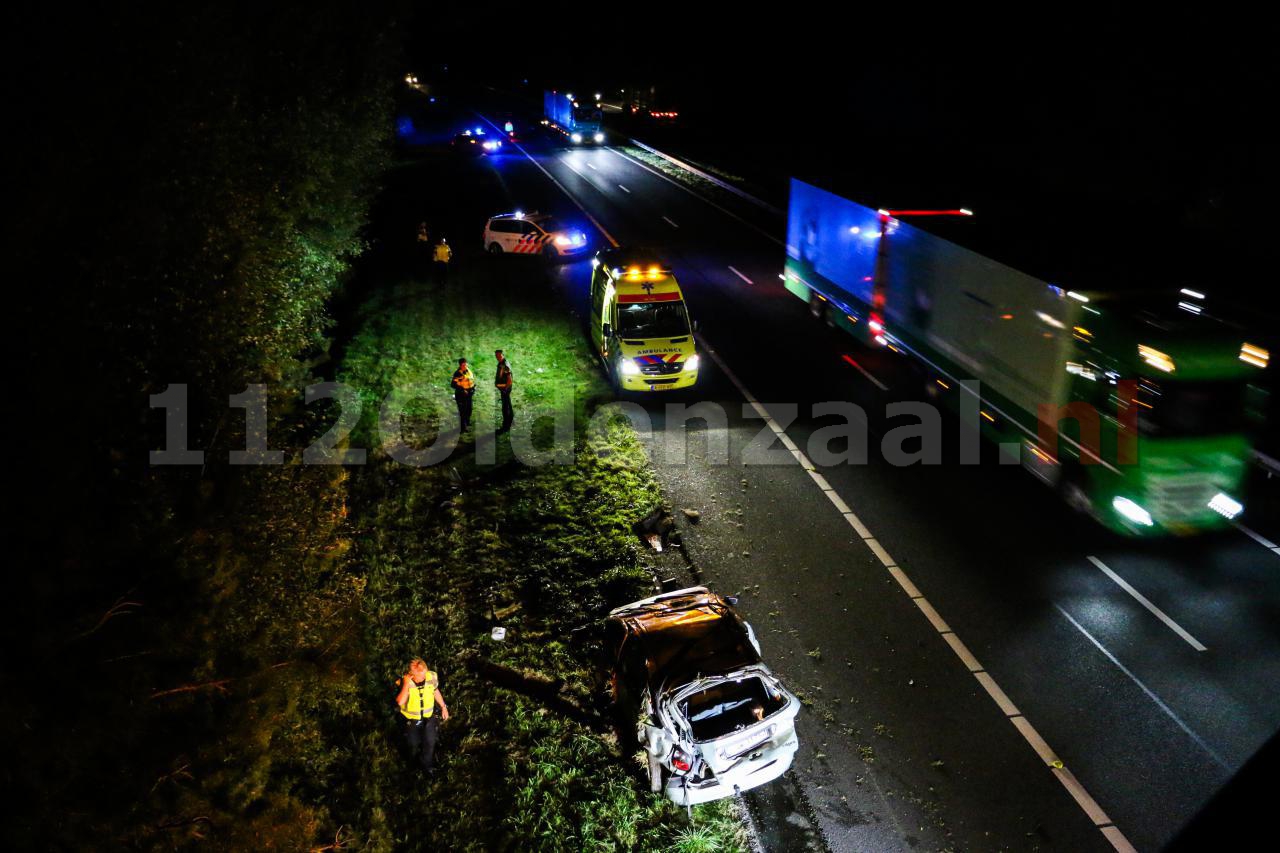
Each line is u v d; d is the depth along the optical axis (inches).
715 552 507.5
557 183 1669.5
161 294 309.6
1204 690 391.5
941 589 468.8
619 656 379.6
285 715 299.6
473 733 378.6
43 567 230.4
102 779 226.2
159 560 264.5
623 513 546.6
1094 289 497.7
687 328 715.4
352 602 433.7
